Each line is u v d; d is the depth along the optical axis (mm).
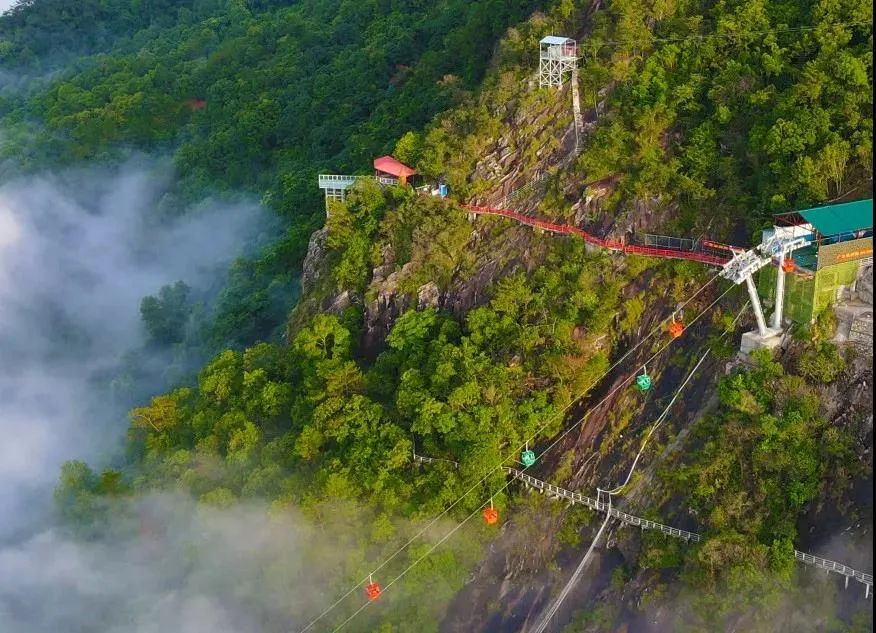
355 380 83375
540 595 70312
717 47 84312
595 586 69000
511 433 75375
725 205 76312
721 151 79312
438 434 76750
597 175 84500
